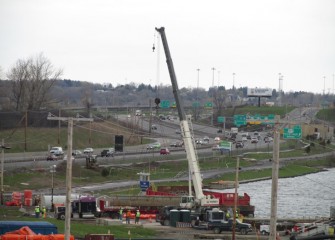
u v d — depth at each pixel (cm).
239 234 10825
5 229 7900
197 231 10856
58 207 10712
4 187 14912
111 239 7938
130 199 12912
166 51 12319
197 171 11919
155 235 10006
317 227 10575
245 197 12975
